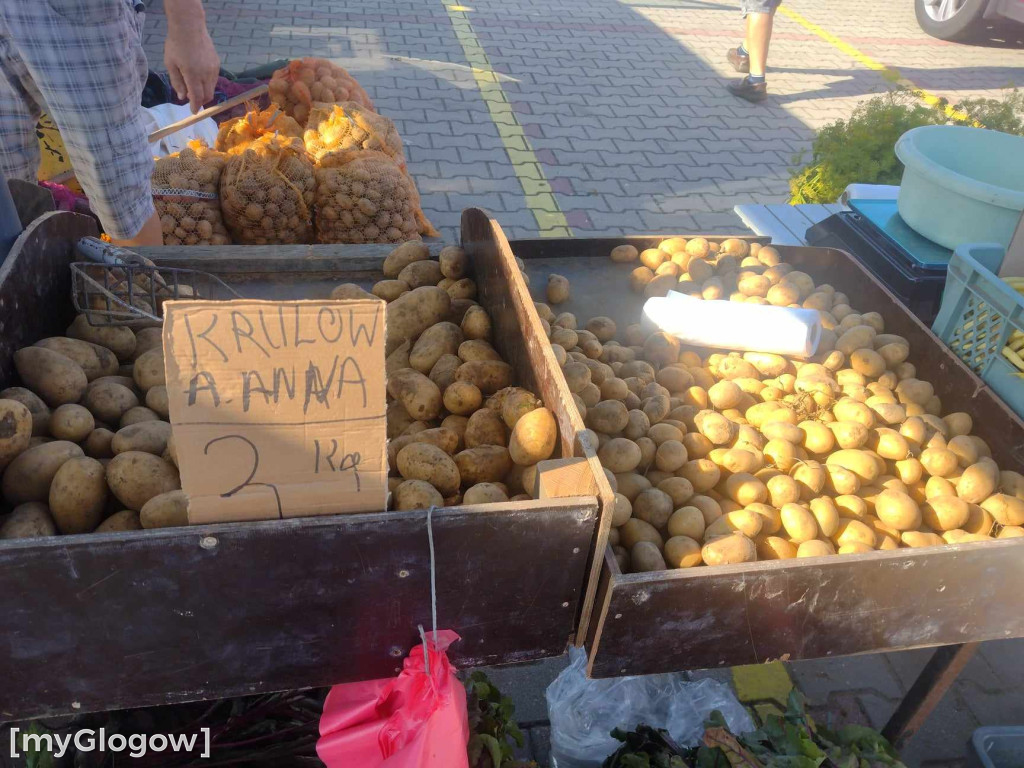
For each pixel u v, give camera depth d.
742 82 7.39
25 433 1.50
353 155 3.51
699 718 2.17
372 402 1.22
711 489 1.92
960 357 2.27
